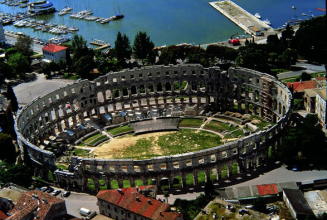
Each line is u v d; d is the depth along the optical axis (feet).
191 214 616.39
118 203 607.37
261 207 613.52
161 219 565.12
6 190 648.38
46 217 577.02
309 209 598.34
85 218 632.38
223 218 564.30
